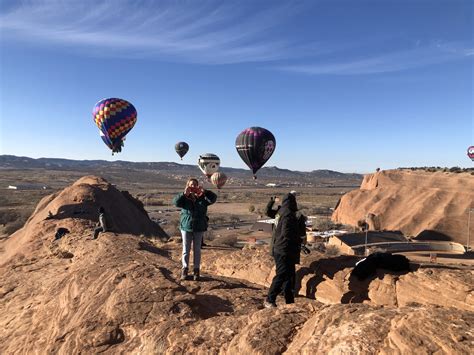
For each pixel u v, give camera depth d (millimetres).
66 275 12180
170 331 5883
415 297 7113
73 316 7566
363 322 4199
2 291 13695
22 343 8344
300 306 5785
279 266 7062
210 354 4973
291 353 4301
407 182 87625
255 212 99188
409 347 3496
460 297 6617
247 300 7672
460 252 46062
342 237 50969
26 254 19625
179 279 8758
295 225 7129
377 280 7656
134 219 33719
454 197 69875
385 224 71500
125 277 8125
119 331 6477
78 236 19469
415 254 43531
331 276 8359
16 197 109875
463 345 3336
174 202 8516
